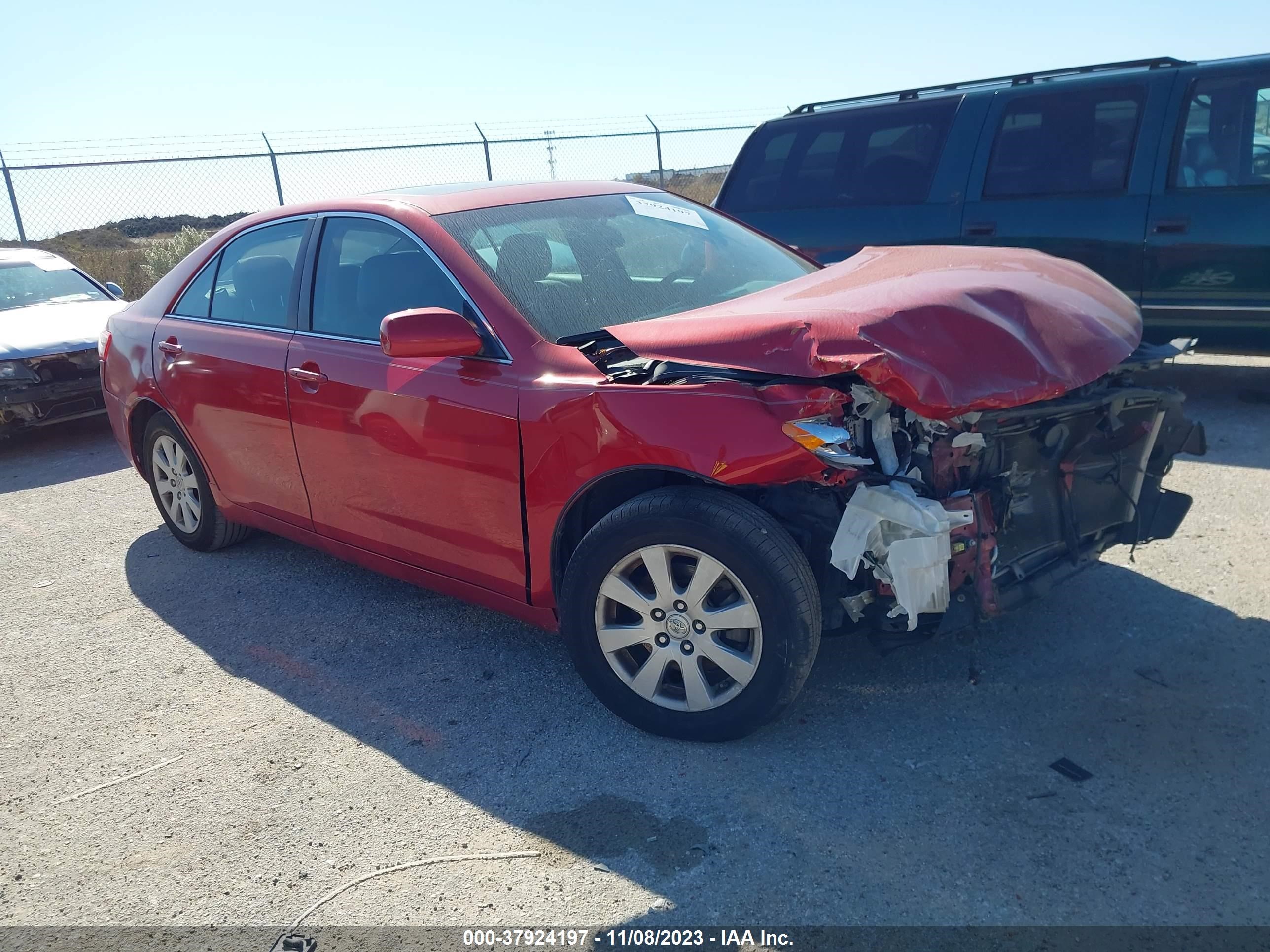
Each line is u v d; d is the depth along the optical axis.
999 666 3.28
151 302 4.81
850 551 2.64
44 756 3.22
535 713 3.24
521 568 3.23
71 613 4.36
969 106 6.36
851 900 2.30
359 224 3.75
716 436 2.64
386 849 2.63
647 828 2.61
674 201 4.32
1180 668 3.19
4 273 8.57
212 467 4.47
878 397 2.71
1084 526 3.32
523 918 2.34
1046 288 3.24
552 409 2.96
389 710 3.33
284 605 4.26
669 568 2.85
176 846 2.71
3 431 7.18
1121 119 5.89
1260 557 3.94
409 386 3.35
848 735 2.95
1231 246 5.57
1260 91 5.48
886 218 6.60
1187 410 6.09
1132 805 2.55
